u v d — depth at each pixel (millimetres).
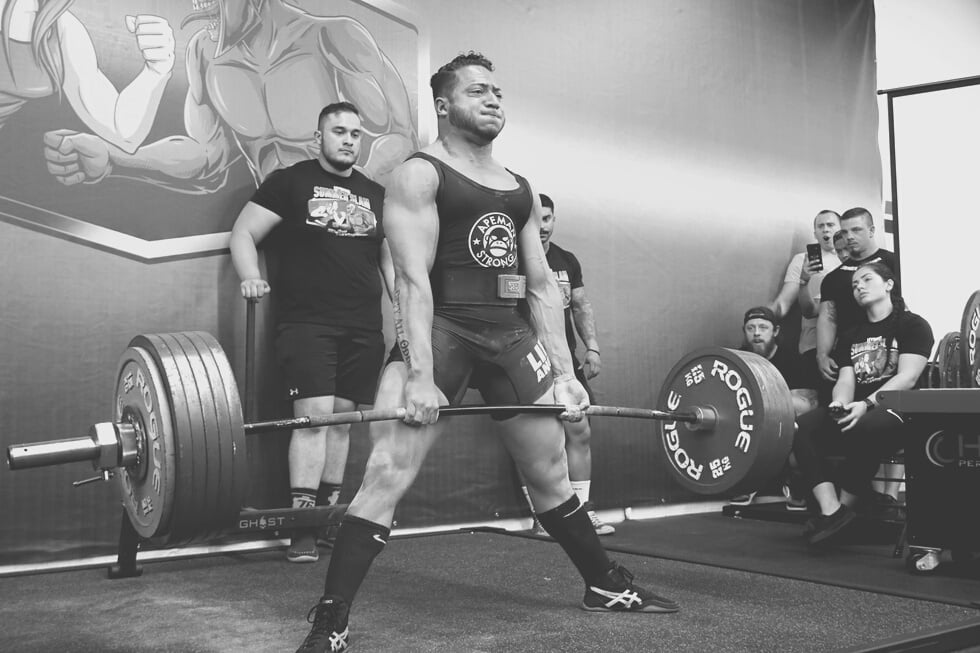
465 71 2117
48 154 3031
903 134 5582
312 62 3555
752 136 4883
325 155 3273
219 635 2051
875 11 5562
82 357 3057
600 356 4223
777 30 5035
